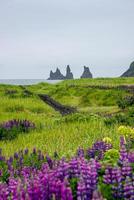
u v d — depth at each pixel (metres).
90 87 68.62
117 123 21.92
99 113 38.25
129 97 42.53
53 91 71.12
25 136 21.53
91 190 8.01
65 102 57.91
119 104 41.47
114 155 11.41
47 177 8.20
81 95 60.44
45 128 23.58
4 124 24.06
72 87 69.62
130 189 8.04
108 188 8.34
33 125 24.47
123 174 8.69
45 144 17.97
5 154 16.30
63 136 19.53
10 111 38.56
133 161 9.80
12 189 8.75
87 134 19.03
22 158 13.38
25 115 33.75
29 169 11.66
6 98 51.31
